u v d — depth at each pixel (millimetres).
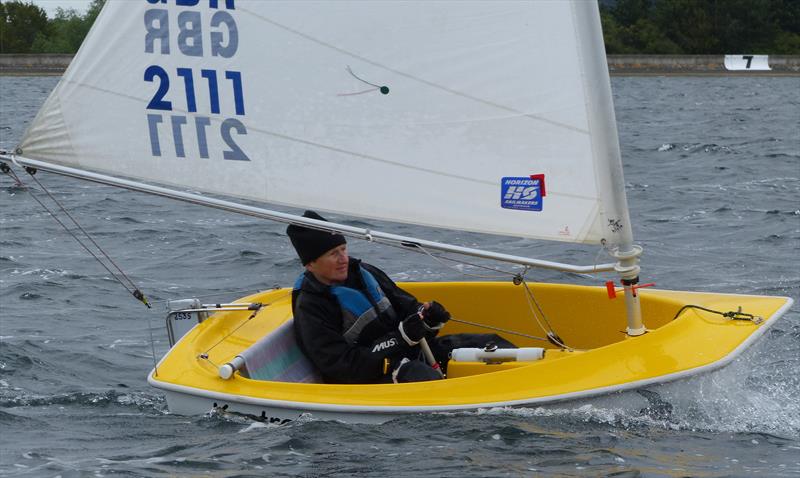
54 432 17297
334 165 15578
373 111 15344
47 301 28359
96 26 15578
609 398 15562
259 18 15414
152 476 14797
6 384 20438
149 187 15016
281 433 15703
